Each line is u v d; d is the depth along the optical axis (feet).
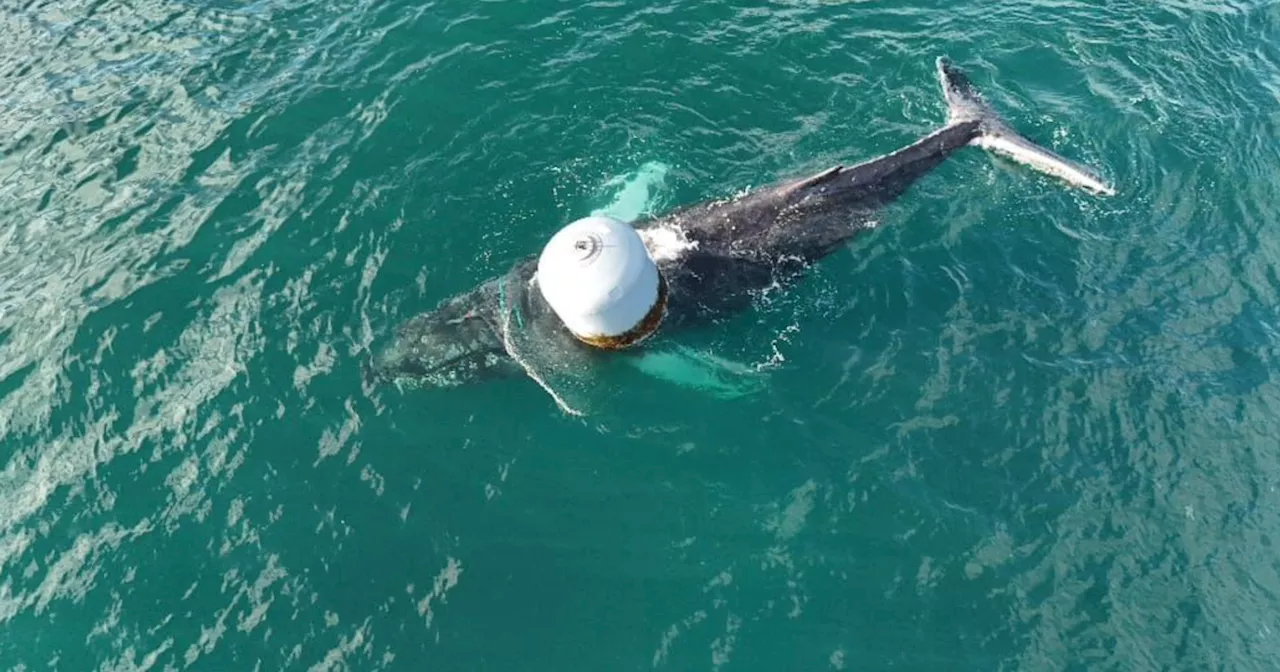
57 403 56.59
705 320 57.98
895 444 53.42
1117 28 79.71
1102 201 66.33
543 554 49.52
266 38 81.92
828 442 53.52
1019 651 45.78
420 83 75.41
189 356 58.49
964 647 45.91
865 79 75.15
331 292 61.46
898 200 65.57
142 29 84.79
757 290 59.72
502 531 50.44
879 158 66.54
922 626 46.57
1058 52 77.41
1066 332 58.59
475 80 75.51
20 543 50.57
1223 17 81.25
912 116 72.38
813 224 62.64
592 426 54.49
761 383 55.98
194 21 84.99
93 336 59.72
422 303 60.39
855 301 60.03
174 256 64.23
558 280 51.49
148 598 48.34
